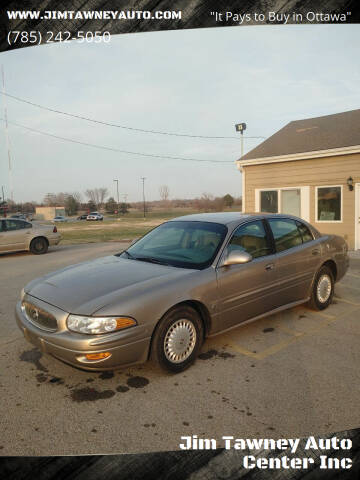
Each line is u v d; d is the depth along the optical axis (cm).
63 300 326
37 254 1310
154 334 326
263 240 441
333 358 370
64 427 265
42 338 319
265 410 282
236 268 392
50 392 314
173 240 437
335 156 1166
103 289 334
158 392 311
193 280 354
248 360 369
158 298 325
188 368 353
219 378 333
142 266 389
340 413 277
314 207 1225
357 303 560
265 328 458
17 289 714
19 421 273
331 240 535
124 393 311
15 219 1284
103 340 296
